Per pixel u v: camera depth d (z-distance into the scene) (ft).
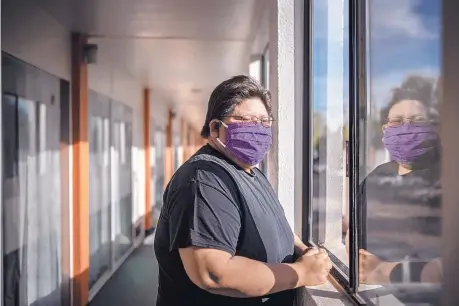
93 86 17.25
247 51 18.12
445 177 3.95
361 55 5.26
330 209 7.58
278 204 5.83
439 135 3.96
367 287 5.20
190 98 35.47
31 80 12.16
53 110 13.84
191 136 74.79
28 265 12.02
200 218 4.70
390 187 4.79
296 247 6.16
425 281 4.25
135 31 14.97
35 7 11.93
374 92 5.02
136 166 26.20
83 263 15.48
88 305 15.88
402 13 4.35
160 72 23.18
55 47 13.71
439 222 4.06
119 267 21.24
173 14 13.08
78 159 15.16
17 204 11.39
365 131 5.26
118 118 21.77
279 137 7.65
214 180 4.90
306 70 7.62
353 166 5.42
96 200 17.97
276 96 7.84
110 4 12.14
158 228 5.41
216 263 4.59
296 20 7.67
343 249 7.09
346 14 6.15
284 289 4.98
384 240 4.91
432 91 4.00
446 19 3.80
